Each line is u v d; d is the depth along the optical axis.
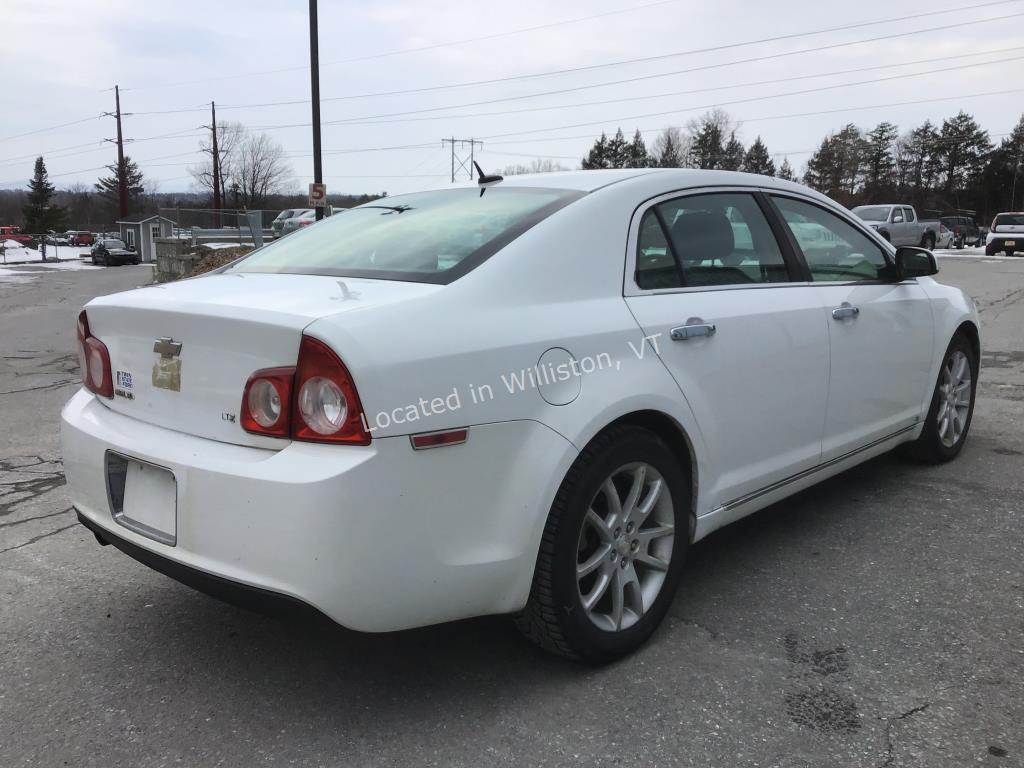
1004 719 2.34
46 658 2.75
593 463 2.46
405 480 2.09
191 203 85.06
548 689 2.52
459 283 2.36
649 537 2.74
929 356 4.24
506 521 2.29
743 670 2.61
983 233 45.84
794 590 3.17
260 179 83.31
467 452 2.20
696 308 2.89
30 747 2.26
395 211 3.22
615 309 2.64
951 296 4.53
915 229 26.45
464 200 3.10
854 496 4.20
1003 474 4.50
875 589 3.17
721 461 2.98
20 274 30.12
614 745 2.24
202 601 3.18
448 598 2.22
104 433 2.53
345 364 2.02
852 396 3.64
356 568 2.04
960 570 3.32
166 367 2.40
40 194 91.19
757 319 3.08
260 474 2.06
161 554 2.30
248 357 2.18
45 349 10.20
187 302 2.35
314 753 2.23
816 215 3.69
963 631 2.84
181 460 2.23
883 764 2.15
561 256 2.59
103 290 20.77
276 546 2.04
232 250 17.20
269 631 2.94
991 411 5.95
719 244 3.14
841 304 3.54
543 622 2.47
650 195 2.95
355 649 2.79
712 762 2.17
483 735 2.30
